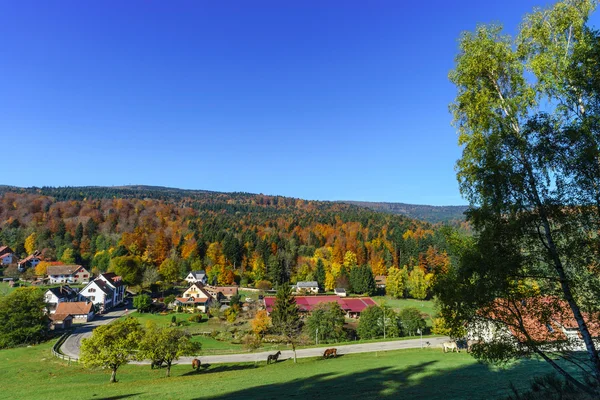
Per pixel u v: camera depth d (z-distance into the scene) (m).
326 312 64.88
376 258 140.25
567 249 13.35
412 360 38.00
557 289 14.00
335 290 115.00
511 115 15.12
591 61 13.46
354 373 32.09
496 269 13.51
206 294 95.06
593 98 13.36
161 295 107.00
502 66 16.30
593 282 13.61
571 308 13.61
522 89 15.52
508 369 28.86
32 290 67.50
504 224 14.02
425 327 68.06
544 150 13.28
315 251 152.75
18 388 35.31
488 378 25.84
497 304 14.81
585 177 12.88
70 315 74.62
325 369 35.78
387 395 22.56
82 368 45.72
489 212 14.24
